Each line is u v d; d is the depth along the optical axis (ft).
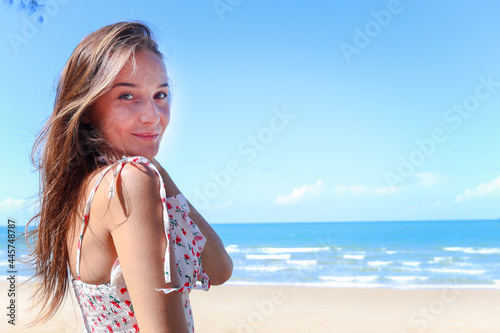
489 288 59.57
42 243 4.07
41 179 4.09
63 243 3.89
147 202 3.13
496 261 98.78
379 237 172.76
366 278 75.51
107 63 3.78
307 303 48.03
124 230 3.10
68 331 31.81
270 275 81.71
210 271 5.20
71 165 3.77
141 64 3.93
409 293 54.65
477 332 35.45
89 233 3.40
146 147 3.99
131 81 3.88
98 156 3.88
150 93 3.98
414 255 115.55
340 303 47.96
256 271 88.17
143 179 3.17
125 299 3.46
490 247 131.85
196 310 44.62
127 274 3.06
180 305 3.10
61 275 4.08
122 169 3.23
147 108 3.93
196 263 3.95
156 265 3.03
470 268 88.22
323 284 67.36
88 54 3.85
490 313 42.14
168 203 3.92
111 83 3.78
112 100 3.87
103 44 3.83
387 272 83.92
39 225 4.06
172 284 3.10
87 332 3.75
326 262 102.53
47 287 4.18
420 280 71.82
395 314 42.24
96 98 3.75
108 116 3.86
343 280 73.46
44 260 4.10
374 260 106.11
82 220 3.54
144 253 3.04
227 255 5.38
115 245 3.20
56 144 3.82
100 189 3.33
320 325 38.09
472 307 45.21
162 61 4.15
